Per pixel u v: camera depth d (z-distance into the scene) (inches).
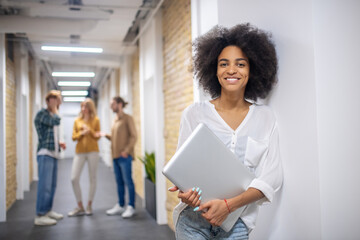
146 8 159.6
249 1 72.3
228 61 52.4
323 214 53.0
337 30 54.4
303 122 56.3
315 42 53.4
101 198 219.8
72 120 655.1
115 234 140.4
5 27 168.2
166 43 153.1
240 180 48.9
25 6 160.4
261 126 52.2
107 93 447.2
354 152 54.7
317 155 53.2
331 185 53.4
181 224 53.1
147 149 199.5
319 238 53.4
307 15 54.6
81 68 371.6
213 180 47.9
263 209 70.3
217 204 47.1
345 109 54.4
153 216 165.2
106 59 280.5
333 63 54.0
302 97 56.4
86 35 215.0
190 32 116.1
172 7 141.3
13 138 209.9
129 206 169.5
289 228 61.7
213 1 84.1
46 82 430.9
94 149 175.0
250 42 53.9
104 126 469.1
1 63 171.0
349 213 54.2
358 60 55.3
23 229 150.2
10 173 198.5
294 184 59.7
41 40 224.1
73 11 166.1
